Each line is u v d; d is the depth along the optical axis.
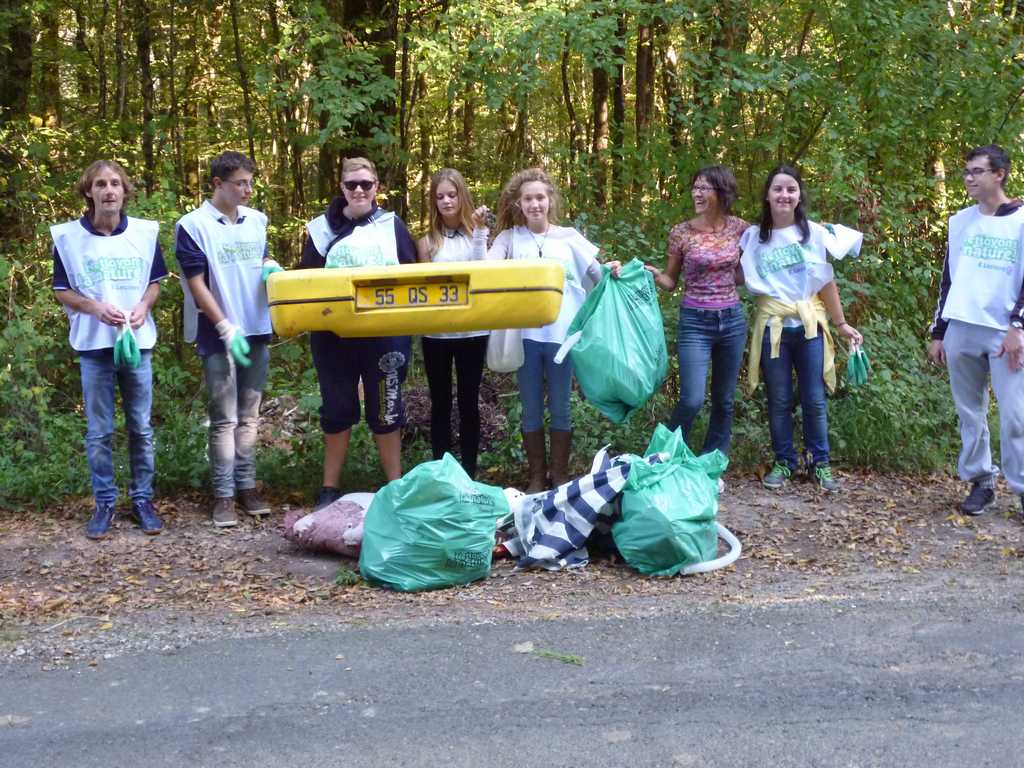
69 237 6.05
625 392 6.26
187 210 9.06
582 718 3.73
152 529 6.21
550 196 6.38
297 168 12.99
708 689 3.95
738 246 6.75
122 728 3.74
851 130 8.96
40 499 6.77
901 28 8.89
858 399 7.84
